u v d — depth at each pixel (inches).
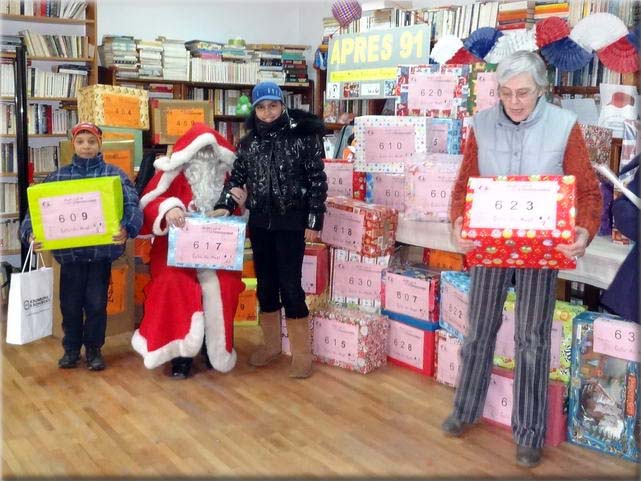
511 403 99.1
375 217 123.4
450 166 115.0
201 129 121.8
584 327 93.1
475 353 93.7
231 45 254.8
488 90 116.5
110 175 118.4
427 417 104.0
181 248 114.2
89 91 159.2
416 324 122.0
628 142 106.2
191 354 116.0
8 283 176.2
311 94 273.6
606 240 106.6
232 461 89.4
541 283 85.3
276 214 113.8
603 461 90.7
